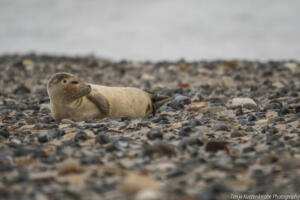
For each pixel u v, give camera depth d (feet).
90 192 49.78
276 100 118.83
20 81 177.06
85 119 96.68
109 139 75.05
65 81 94.32
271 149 68.44
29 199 46.88
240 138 77.87
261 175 56.08
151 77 183.32
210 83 168.96
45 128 89.56
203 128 83.76
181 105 117.60
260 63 209.56
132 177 50.83
